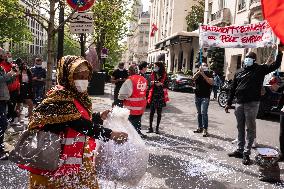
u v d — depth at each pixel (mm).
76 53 65875
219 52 29297
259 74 6234
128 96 7273
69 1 7367
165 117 11945
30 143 2312
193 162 6109
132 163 2793
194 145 7637
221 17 30297
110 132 2387
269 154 5305
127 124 2941
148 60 71625
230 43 8906
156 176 5184
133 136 2885
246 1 26703
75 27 9109
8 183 4391
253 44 8500
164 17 59062
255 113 6211
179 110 14133
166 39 43438
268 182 5230
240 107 6406
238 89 6387
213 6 34656
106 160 2752
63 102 2322
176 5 51781
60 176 2395
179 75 26984
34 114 2332
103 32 22750
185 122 11008
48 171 2363
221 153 6980
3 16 7980
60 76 2400
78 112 2328
